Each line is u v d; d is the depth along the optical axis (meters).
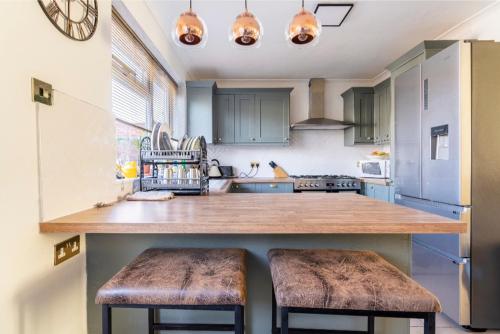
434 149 1.89
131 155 2.10
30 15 0.90
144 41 2.19
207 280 0.86
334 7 2.12
